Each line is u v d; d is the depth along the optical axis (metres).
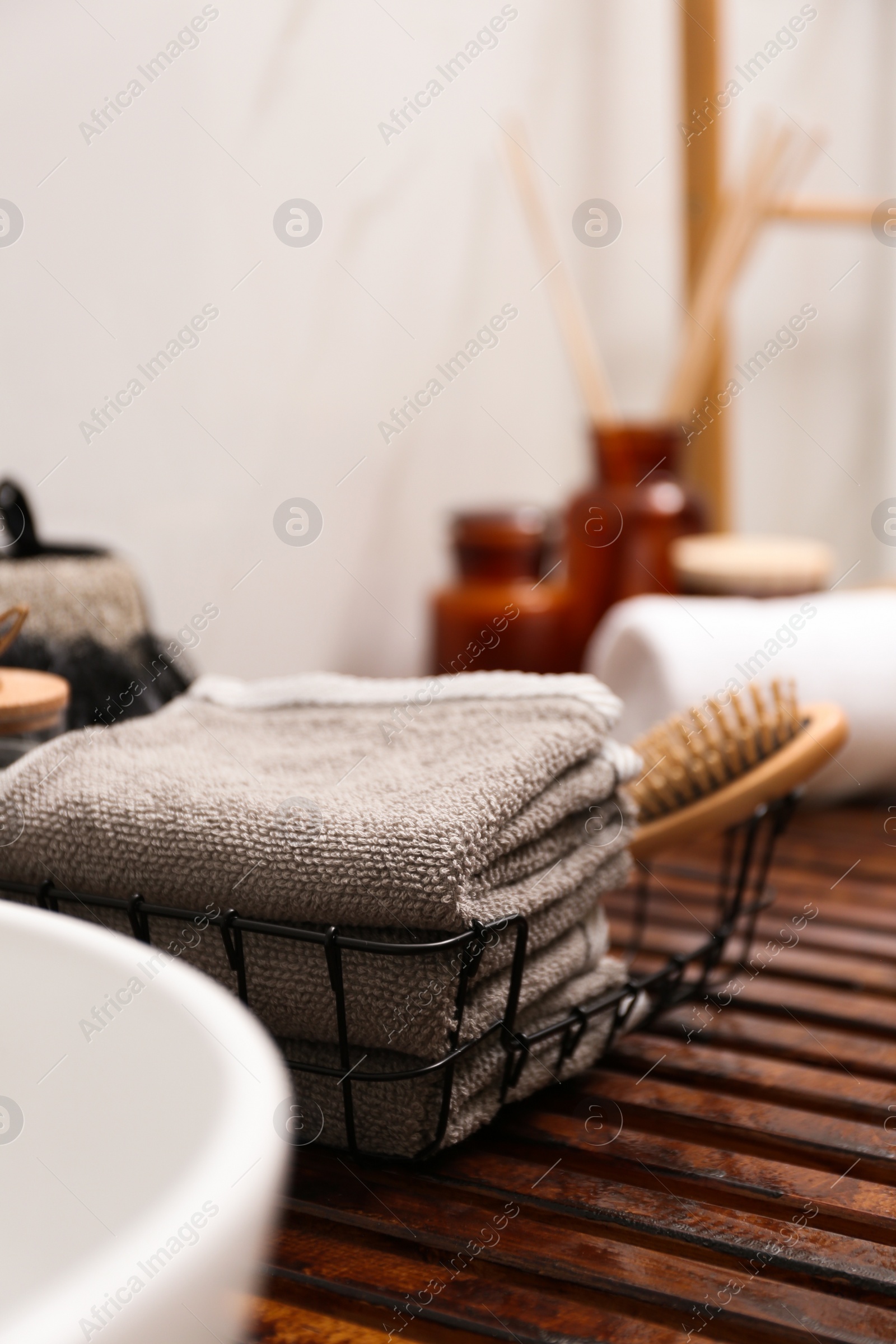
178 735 0.43
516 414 1.33
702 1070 0.42
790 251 1.66
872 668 0.83
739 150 1.56
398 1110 0.34
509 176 1.28
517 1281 0.30
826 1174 0.35
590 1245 0.32
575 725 0.39
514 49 1.26
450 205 1.20
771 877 0.68
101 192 0.78
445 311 1.21
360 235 1.08
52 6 0.73
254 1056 0.15
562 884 0.37
